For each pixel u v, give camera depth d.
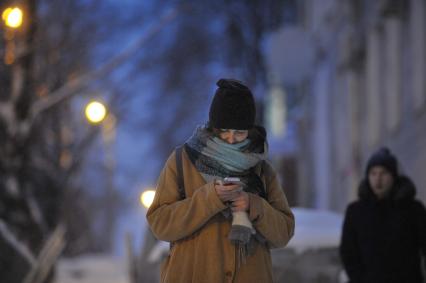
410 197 15.27
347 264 15.45
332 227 19.64
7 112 34.16
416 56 32.44
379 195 15.27
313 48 59.56
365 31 43.72
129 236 30.45
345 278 18.36
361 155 44.75
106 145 100.69
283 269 19.02
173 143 95.75
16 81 34.44
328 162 55.19
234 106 9.45
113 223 119.94
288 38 47.19
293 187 66.19
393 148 36.41
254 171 9.80
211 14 79.88
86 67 50.03
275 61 47.38
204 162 9.58
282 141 61.44
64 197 40.66
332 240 19.12
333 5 52.59
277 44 47.38
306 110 65.06
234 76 80.12
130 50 34.47
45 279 32.44
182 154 9.78
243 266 9.55
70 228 54.47
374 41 41.22
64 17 46.34
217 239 9.52
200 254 9.51
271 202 9.96
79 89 34.84
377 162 15.24
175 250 9.67
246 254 9.54
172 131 93.88
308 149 64.06
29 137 34.09
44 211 38.97
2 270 26.28
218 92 9.58
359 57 45.91
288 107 75.19
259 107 74.50
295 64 47.06
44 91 40.75
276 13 79.44
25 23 34.56
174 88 84.75
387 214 15.17
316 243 19.14
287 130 71.62
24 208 32.91
